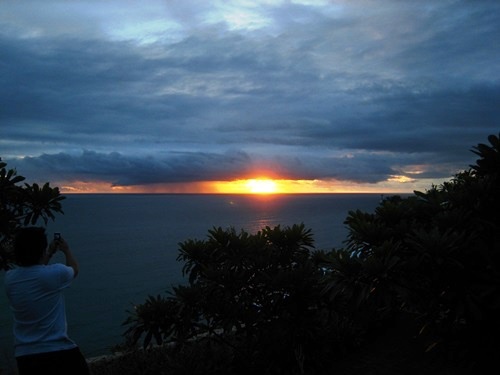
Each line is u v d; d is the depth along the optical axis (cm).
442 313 473
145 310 483
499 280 369
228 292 485
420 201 486
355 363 515
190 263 538
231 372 498
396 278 387
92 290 5544
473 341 429
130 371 493
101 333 3569
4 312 4162
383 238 436
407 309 612
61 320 322
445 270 389
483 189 418
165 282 6012
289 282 467
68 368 315
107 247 10556
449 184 506
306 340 489
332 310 482
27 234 327
